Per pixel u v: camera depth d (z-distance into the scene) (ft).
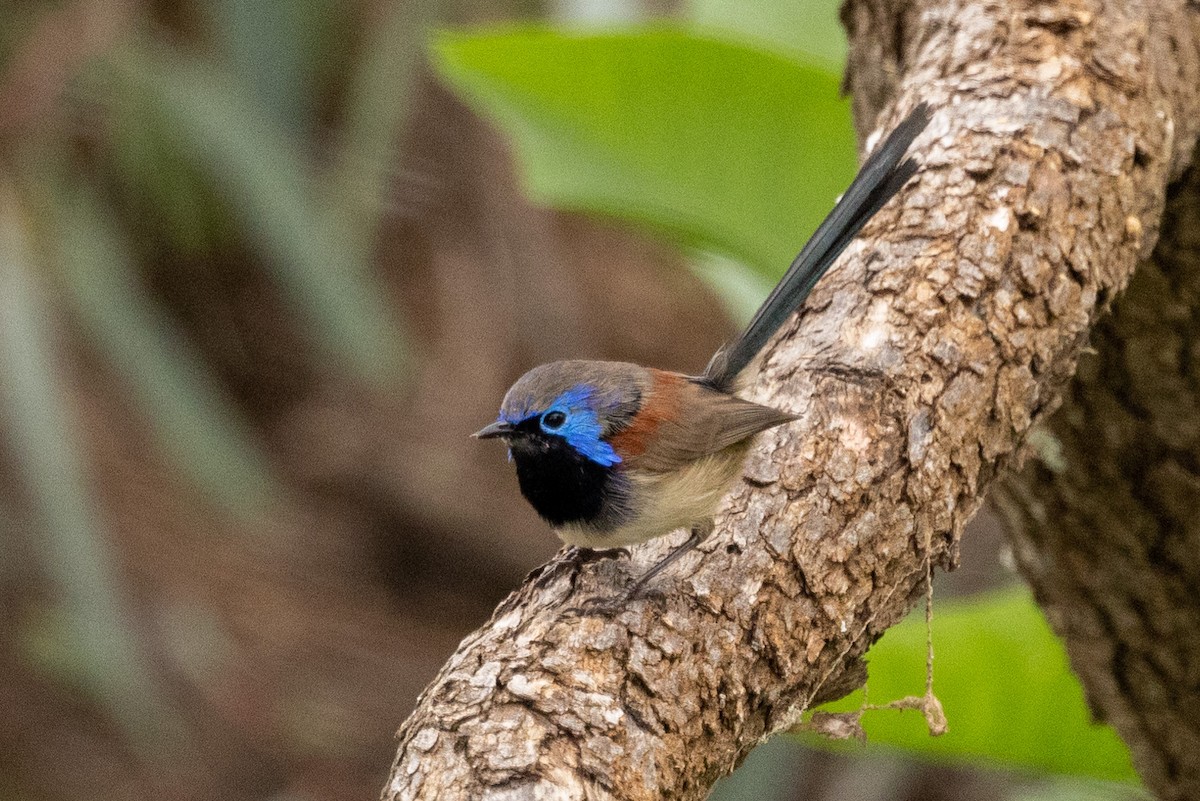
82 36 53.11
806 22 35.65
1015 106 25.36
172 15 65.41
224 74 59.31
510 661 19.56
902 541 21.70
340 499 71.56
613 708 18.92
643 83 29.99
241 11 58.70
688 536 25.11
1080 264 23.89
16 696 63.00
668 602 20.52
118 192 64.49
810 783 56.49
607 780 18.30
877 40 29.07
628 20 47.16
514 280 70.74
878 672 29.43
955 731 30.42
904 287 23.58
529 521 71.10
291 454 72.43
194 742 61.36
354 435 72.95
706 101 30.30
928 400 22.40
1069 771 31.32
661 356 71.67
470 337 72.59
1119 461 29.04
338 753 61.67
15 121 52.54
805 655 20.76
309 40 61.52
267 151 56.13
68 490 49.70
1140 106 25.50
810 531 21.22
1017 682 29.73
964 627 29.50
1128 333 28.04
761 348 25.17
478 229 70.33
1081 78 25.63
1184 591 29.32
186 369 58.29
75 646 63.16
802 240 31.55
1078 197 24.32
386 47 57.98
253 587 67.15
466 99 34.60
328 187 59.93
